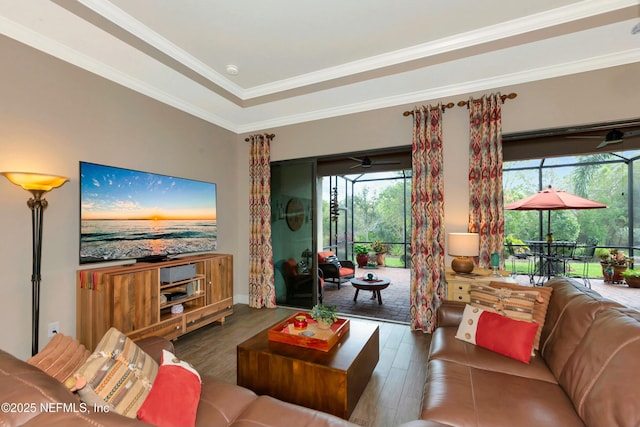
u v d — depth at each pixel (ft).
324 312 7.37
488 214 10.69
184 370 4.30
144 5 7.42
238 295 15.52
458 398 4.50
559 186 21.63
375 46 9.37
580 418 4.05
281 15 7.91
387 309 14.67
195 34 8.64
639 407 3.23
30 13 7.14
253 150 15.06
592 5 7.43
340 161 19.03
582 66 9.57
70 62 8.77
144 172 10.70
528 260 21.39
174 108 12.18
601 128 9.78
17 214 7.70
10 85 7.55
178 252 11.93
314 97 12.23
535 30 8.16
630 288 16.83
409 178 26.94
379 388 7.38
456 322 7.65
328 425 3.81
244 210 15.65
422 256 11.44
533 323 6.13
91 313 8.34
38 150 8.07
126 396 3.63
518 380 5.08
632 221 18.81
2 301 7.42
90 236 9.04
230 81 11.40
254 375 6.53
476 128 10.91
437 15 7.98
